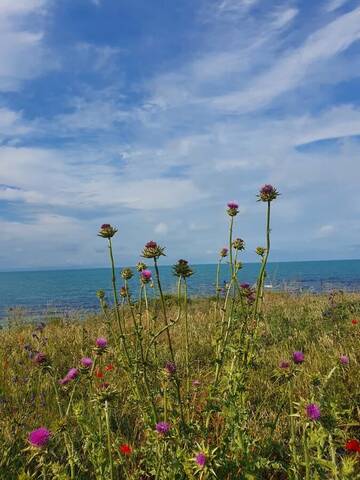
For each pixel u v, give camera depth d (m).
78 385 1.18
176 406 0.89
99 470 0.74
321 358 1.39
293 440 0.72
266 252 0.92
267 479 0.84
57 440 0.87
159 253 0.79
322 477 0.70
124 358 1.00
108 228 0.91
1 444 0.92
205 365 1.46
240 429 0.80
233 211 1.07
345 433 0.84
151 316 1.21
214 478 0.71
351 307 2.57
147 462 0.79
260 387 1.19
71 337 2.00
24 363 1.57
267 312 2.45
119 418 1.05
